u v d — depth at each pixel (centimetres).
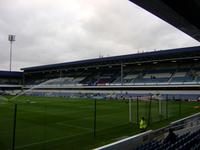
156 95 4859
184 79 5222
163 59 5638
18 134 1670
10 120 2305
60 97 6338
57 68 7812
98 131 1773
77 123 2134
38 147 1351
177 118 2289
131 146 1141
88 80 6975
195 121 1895
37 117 2514
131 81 5994
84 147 1336
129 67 6744
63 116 2594
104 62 6575
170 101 4422
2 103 4281
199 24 773
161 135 1388
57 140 1507
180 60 5675
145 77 5928
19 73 8794
